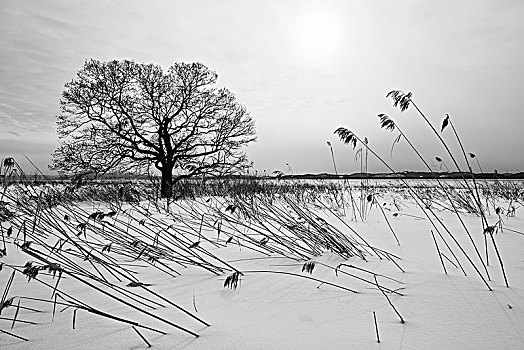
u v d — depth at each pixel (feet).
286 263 10.95
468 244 12.51
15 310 7.22
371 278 8.79
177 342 5.62
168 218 20.45
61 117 53.06
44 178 21.24
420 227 16.78
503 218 19.33
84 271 9.20
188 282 9.12
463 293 7.38
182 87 57.26
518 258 10.27
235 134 58.08
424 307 6.72
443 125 10.44
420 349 5.16
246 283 8.79
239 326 6.17
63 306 7.40
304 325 6.13
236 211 21.02
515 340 5.31
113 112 54.24
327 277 9.09
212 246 13.96
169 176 54.34
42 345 5.64
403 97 10.63
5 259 11.89
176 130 56.44
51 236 15.75
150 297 7.99
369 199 14.98
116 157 52.54
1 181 16.99
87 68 54.13
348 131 11.26
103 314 5.91
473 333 5.58
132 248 12.12
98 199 27.09
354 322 6.18
